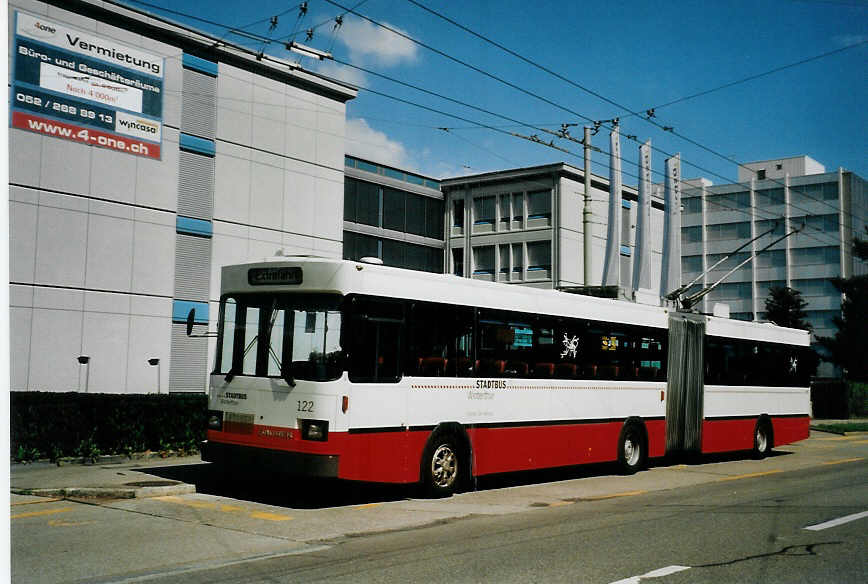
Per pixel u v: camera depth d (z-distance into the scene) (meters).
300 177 29.77
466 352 11.84
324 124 30.72
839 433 30.27
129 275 24.91
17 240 22.50
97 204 24.19
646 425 15.72
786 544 8.17
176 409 15.06
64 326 23.42
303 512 9.98
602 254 48.03
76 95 23.67
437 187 49.47
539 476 15.02
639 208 29.50
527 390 12.92
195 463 13.91
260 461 10.33
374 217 44.66
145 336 25.22
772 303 62.97
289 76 29.42
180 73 26.34
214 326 27.08
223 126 27.50
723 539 8.43
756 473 15.96
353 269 10.26
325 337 10.12
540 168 46.25
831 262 76.19
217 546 7.86
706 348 17.69
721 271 81.94
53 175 23.22
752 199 81.06
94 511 9.72
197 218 26.69
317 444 9.87
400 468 10.66
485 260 48.16
